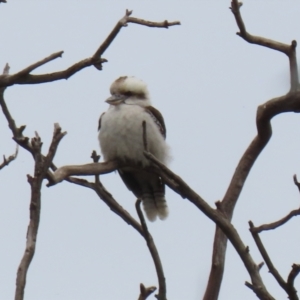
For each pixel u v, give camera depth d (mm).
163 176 9094
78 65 8641
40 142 7137
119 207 9008
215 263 9641
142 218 8641
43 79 8656
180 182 8680
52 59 8594
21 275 6492
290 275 7727
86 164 9414
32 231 6762
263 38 9852
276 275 7840
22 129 8555
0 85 8578
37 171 6941
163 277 8484
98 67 8711
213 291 9539
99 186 9164
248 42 9867
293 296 7797
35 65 8508
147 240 8656
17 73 8523
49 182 8742
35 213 6828
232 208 10180
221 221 8539
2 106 8516
